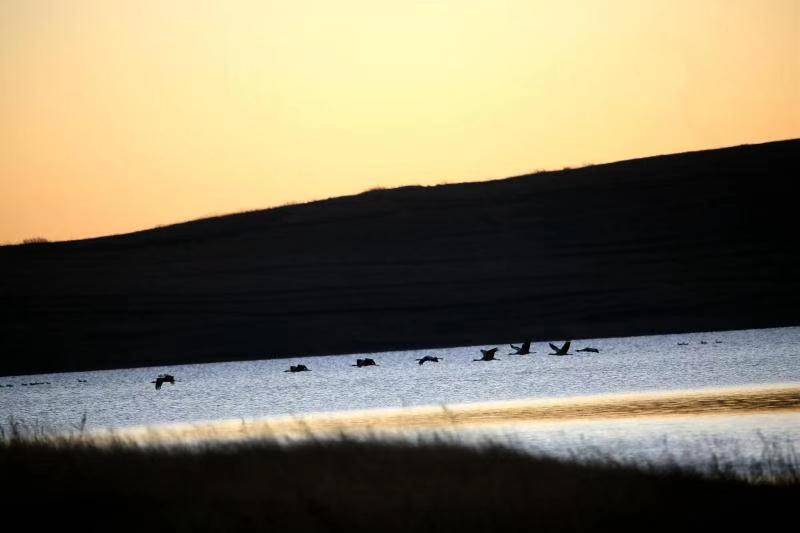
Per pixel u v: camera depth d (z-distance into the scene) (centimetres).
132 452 9200
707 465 9125
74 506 7275
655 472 8050
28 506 7288
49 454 8894
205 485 7750
